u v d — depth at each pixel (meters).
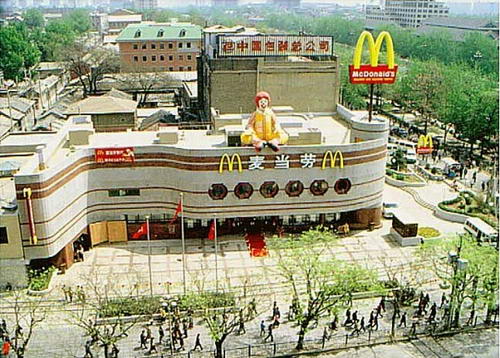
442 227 69.94
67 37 198.38
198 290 52.44
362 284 48.44
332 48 84.50
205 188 62.19
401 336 49.00
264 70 82.06
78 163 59.69
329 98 84.44
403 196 81.62
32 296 53.81
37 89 133.38
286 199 64.19
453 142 111.06
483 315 52.34
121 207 63.84
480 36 177.38
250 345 47.34
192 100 109.94
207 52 93.44
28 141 73.94
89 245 63.28
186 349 46.81
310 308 46.25
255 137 61.78
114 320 49.69
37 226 54.50
